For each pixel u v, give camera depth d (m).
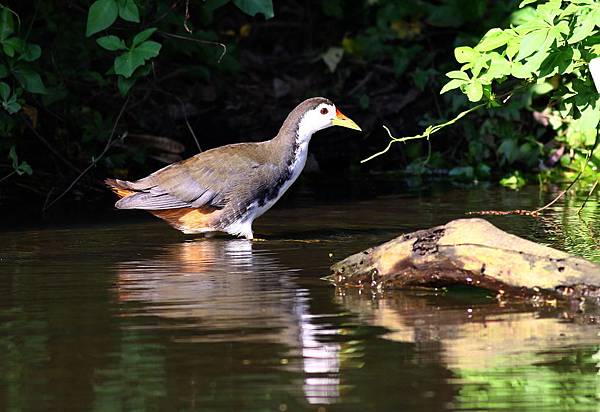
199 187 12.16
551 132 17.62
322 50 19.80
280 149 12.51
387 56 19.44
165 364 7.47
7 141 14.80
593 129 16.36
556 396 6.85
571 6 9.64
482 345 7.83
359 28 20.48
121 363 7.50
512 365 7.41
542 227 12.31
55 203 14.69
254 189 12.23
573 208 13.76
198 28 19.27
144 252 11.34
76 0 16.41
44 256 11.07
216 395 6.90
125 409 6.69
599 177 15.41
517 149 17.12
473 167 17.03
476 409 6.62
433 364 7.42
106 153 16.00
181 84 17.98
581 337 8.01
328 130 17.75
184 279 9.98
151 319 8.55
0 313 8.77
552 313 8.70
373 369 7.36
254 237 12.20
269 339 8.01
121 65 13.23
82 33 16.08
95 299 9.20
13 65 13.62
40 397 6.90
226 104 18.02
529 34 9.50
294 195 15.31
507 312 8.74
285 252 11.28
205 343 7.91
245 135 17.47
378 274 9.54
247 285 9.71
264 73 19.22
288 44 20.33
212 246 11.70
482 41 10.12
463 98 17.59
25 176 15.41
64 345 7.90
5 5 15.47
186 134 17.28
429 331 8.20
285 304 9.02
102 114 16.66
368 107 18.12
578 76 11.05
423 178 16.94
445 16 19.14
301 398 6.83
